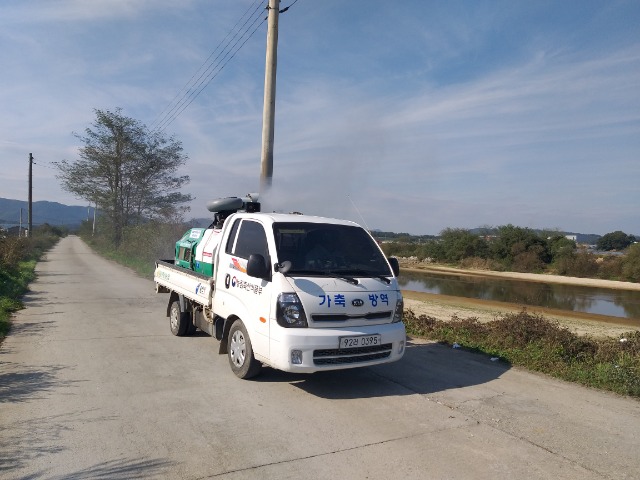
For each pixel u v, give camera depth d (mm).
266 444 4305
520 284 33312
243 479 3695
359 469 3896
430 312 15391
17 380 5977
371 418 4969
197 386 5844
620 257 38969
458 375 6598
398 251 56438
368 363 5641
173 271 8766
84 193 35406
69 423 4684
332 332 5402
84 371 6391
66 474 3711
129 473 3742
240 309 6117
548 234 45625
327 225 6492
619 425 4922
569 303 24781
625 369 6395
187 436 4438
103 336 8500
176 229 24922
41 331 8805
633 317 20500
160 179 36594
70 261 29188
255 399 5445
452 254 48875
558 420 5020
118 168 35188
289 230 6137
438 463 4027
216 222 8141
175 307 8656
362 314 5664
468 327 9117
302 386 5926
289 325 5367
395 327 5887
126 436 4410
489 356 7629
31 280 17656
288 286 5477
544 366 6918
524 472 3910
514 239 45000
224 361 6969
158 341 8188
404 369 6852
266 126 12039
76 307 11641
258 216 6477
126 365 6703
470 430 4715
